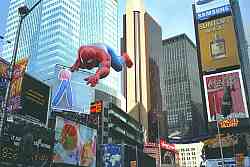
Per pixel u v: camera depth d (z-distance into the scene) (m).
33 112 57.97
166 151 187.00
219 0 190.62
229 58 176.12
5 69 49.62
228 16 185.62
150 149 163.50
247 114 161.50
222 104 168.00
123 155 94.94
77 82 77.56
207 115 168.75
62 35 187.75
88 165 73.12
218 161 152.50
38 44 191.62
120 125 127.19
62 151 65.62
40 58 187.00
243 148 150.12
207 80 175.88
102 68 160.38
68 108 74.19
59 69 76.12
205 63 179.88
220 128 162.88
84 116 93.94
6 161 49.09
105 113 116.88
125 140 130.38
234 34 180.62
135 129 146.00
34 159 55.84
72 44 193.88
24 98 56.00
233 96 167.88
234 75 171.50
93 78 144.12
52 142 62.56
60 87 74.50
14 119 52.91
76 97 76.31
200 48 184.25
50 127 65.81
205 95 173.12
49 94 63.06
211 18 188.38
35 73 184.62
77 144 70.44
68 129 68.50
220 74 174.50
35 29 197.62
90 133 75.88
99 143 108.06
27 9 25.14
